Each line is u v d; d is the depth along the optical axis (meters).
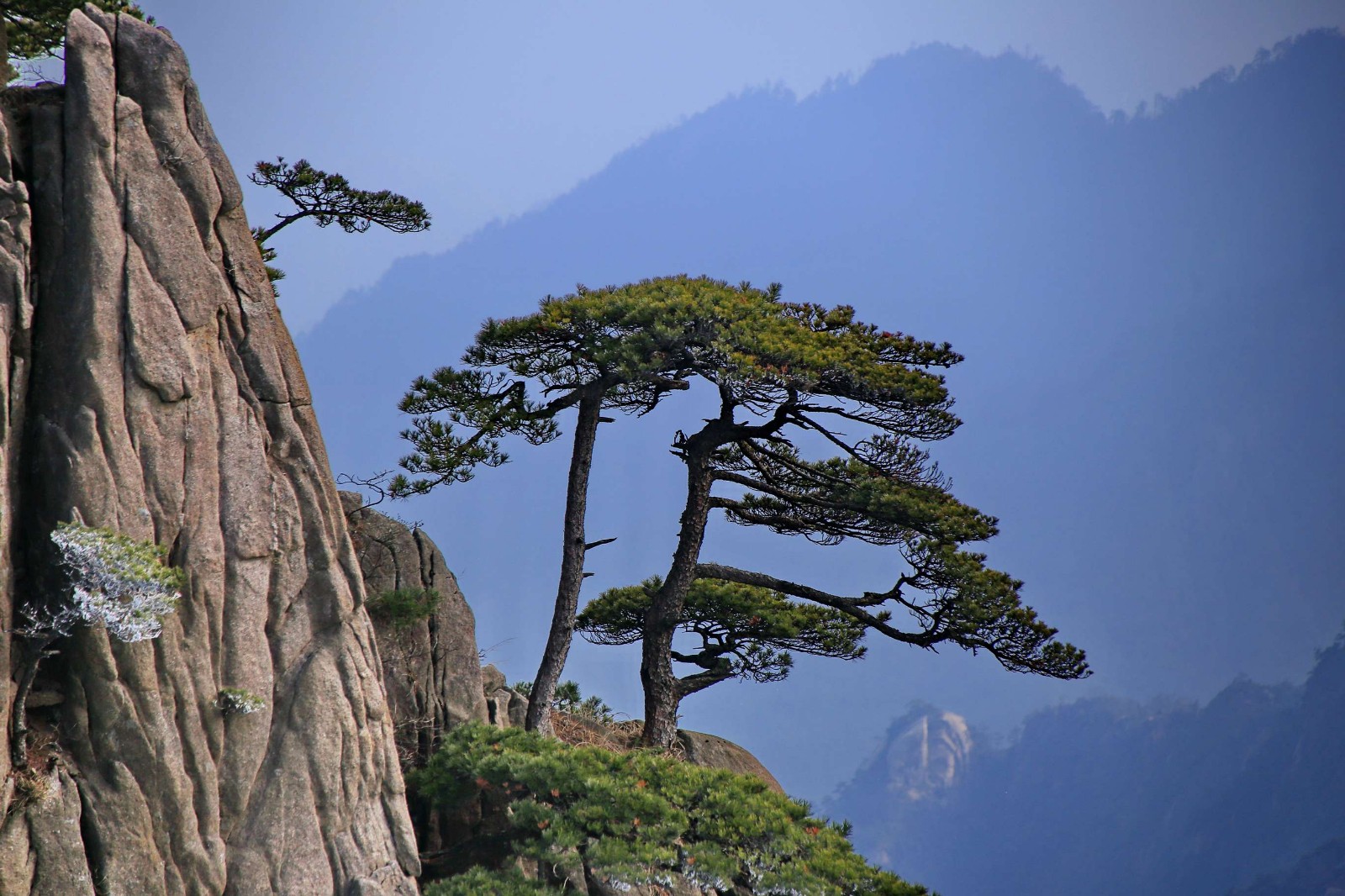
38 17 35.19
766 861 29.48
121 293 24.25
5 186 23.33
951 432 41.91
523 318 44.12
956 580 43.91
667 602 45.22
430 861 31.03
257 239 42.66
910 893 28.53
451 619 36.12
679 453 46.31
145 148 25.08
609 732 45.75
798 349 39.09
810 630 52.56
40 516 23.31
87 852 22.84
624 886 27.73
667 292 42.78
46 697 23.02
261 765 25.59
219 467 25.56
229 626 25.36
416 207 43.66
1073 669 42.75
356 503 36.78
